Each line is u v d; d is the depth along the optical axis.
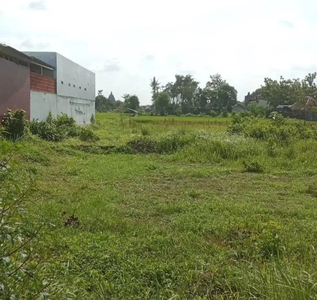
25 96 14.59
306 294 2.87
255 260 4.17
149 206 6.61
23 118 12.31
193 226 5.34
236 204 6.62
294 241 4.71
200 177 9.38
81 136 15.95
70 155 11.90
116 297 3.39
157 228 5.29
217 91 72.94
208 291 3.45
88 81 26.67
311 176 9.65
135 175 9.39
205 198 7.29
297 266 3.85
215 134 14.56
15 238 2.18
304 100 52.75
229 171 10.07
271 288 3.10
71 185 8.01
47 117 17.33
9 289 2.00
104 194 7.21
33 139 12.21
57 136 14.28
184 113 72.12
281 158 11.48
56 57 18.58
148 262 4.04
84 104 25.48
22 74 14.26
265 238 4.48
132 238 4.78
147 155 12.83
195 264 3.97
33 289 2.15
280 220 5.79
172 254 4.32
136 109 78.31
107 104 83.19
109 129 24.00
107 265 3.94
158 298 3.35
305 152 12.28
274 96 59.12
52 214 5.58
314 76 68.25
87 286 3.48
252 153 12.08
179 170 9.98
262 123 16.52
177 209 6.33
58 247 4.16
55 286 2.67
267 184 8.59
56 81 18.75
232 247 4.65
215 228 5.25
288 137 14.28
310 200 7.14
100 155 12.47
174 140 13.68
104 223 5.36
